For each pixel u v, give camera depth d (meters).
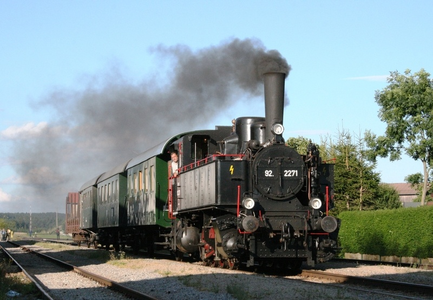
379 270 16.53
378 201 35.09
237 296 11.29
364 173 34.12
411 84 35.75
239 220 15.34
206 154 20.12
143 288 13.66
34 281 15.44
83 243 48.28
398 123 35.69
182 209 19.70
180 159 20.42
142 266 19.81
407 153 35.62
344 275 14.20
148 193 24.30
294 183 15.87
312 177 15.88
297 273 16.28
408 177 38.59
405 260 22.69
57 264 22.94
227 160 15.93
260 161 15.76
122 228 32.09
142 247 28.16
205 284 13.58
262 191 15.60
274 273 16.41
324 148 36.41
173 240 21.59
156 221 22.86
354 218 25.75
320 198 16.23
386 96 36.16
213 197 16.06
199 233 19.48
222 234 15.91
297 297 11.14
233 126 18.22
